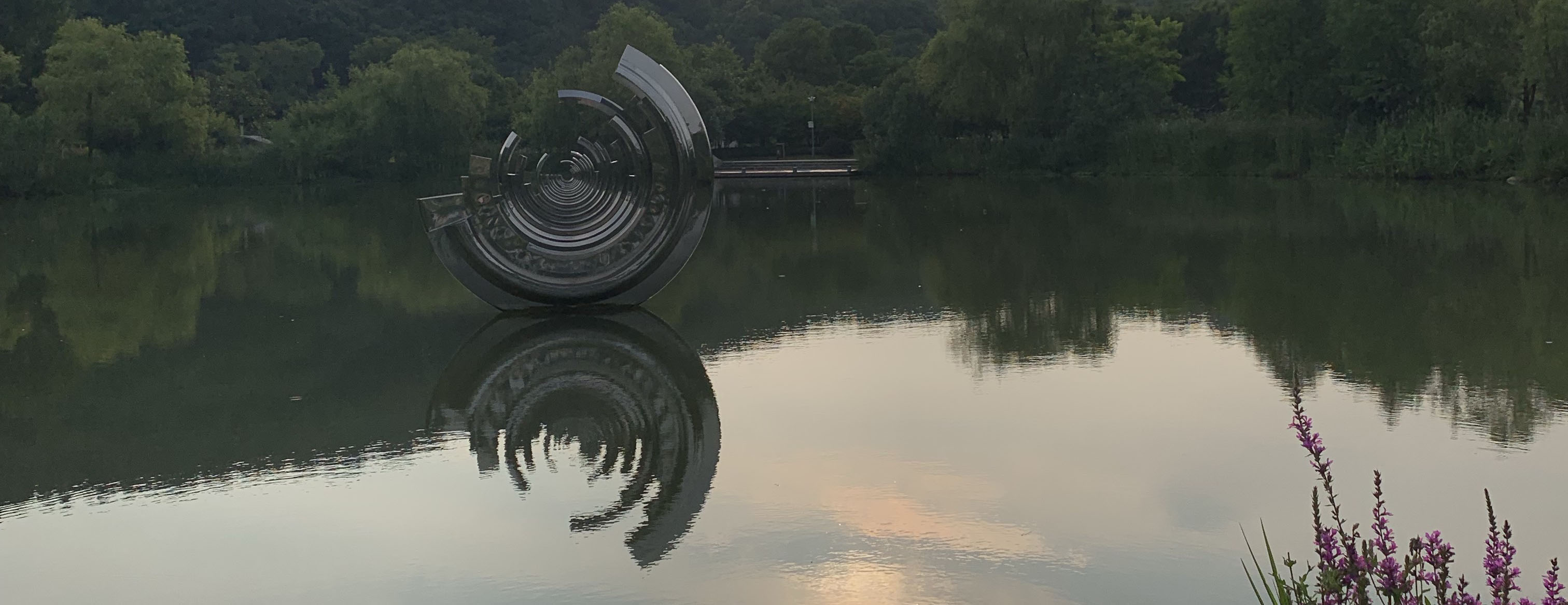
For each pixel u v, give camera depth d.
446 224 13.45
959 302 14.02
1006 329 12.04
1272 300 13.43
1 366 11.51
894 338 11.66
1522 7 39.16
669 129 13.59
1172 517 6.38
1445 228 21.52
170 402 9.82
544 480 7.32
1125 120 51.19
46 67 61.31
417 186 57.09
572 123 62.75
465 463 7.74
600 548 6.17
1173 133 48.69
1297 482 6.87
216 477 7.63
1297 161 43.88
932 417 8.53
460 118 67.12
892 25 124.00
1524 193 30.62
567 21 121.31
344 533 6.52
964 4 53.97
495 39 115.00
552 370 10.42
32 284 18.06
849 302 14.23
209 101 86.00
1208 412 8.45
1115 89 52.12
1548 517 6.16
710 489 7.04
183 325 13.84
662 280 13.99
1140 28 65.62
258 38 105.75
